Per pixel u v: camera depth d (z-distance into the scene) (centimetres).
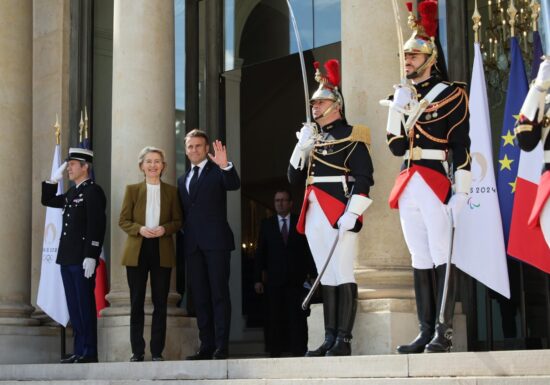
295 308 1273
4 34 1349
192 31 1448
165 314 1111
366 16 1048
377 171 1023
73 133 1452
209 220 1092
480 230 1006
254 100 1625
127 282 1191
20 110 1349
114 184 1234
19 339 1297
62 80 1464
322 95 961
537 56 1058
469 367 758
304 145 965
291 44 1394
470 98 1032
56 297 1292
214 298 1077
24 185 1341
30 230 1348
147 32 1248
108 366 1035
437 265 861
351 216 914
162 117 1244
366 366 816
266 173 1672
